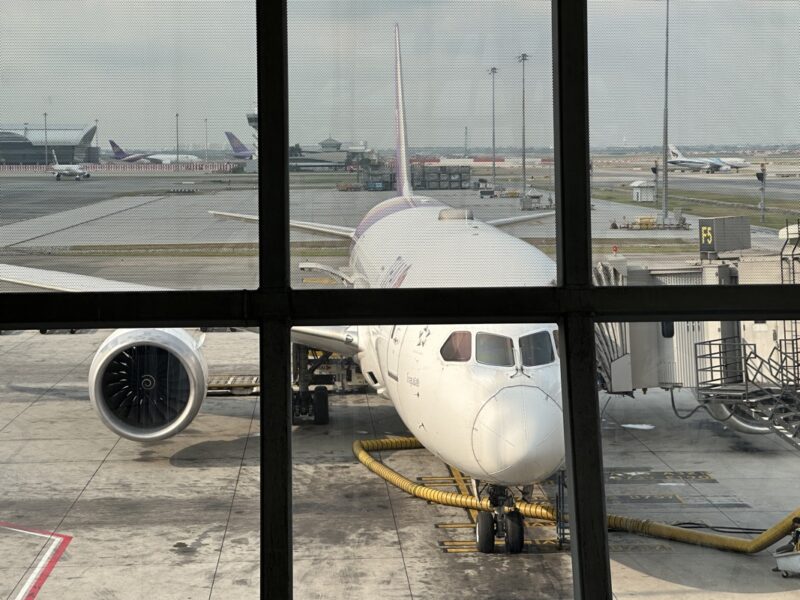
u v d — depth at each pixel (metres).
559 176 3.28
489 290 3.16
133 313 3.06
